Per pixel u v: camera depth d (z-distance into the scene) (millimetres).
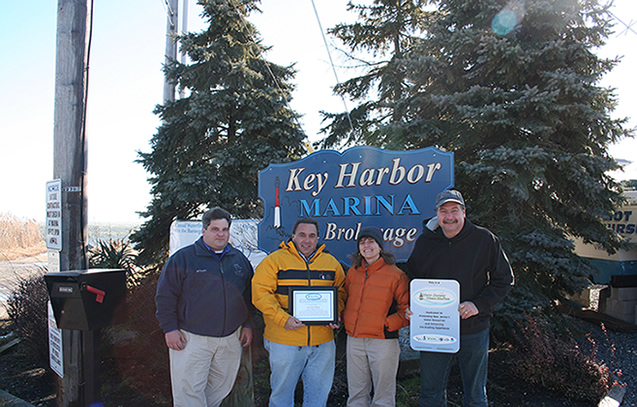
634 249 6672
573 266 4527
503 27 5105
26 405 3801
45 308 4871
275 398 2992
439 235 2924
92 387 3297
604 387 3795
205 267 3025
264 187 4676
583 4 5020
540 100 4562
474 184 5395
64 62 3830
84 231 3904
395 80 7188
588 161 4668
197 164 6484
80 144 3869
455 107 5184
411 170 4086
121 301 3443
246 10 7020
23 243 14281
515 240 4793
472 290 2832
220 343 3008
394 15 7543
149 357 4703
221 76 6367
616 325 6316
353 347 3066
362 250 2977
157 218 6078
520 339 4320
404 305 2963
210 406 3156
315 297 2977
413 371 4293
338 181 4359
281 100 6410
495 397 3836
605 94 4938
